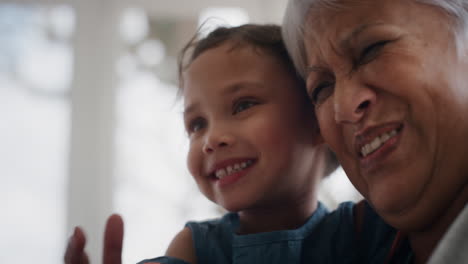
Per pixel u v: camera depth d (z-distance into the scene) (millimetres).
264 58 773
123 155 1999
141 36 2037
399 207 511
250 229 794
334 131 583
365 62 527
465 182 499
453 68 497
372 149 527
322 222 777
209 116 769
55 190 1958
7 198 1923
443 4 509
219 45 798
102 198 1962
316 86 608
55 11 1984
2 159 1928
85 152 1969
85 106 1983
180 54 954
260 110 744
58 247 1935
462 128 489
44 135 1964
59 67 1987
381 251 685
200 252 769
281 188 746
